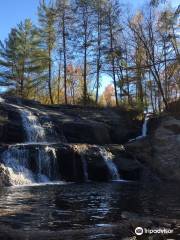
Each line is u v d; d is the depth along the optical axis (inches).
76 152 1143.6
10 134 1220.5
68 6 1769.2
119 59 860.6
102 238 415.2
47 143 1194.0
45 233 429.4
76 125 1304.1
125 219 504.4
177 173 1171.9
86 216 548.1
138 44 1263.5
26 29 2175.2
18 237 417.1
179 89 1349.7
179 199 724.7
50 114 1364.4
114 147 1226.0
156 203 673.0
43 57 2026.3
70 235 426.0
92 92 2203.5
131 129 1430.9
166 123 1286.9
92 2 1534.2
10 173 1008.9
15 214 559.8
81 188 914.1
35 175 1069.8
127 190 880.3
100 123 1359.5
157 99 1672.0
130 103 1604.3
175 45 1014.4
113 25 1540.4
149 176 1184.2
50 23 1948.8
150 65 516.1
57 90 2313.0
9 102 1454.2
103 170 1155.3
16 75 2165.4
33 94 2235.5
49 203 664.4
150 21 1331.2
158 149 1235.2
